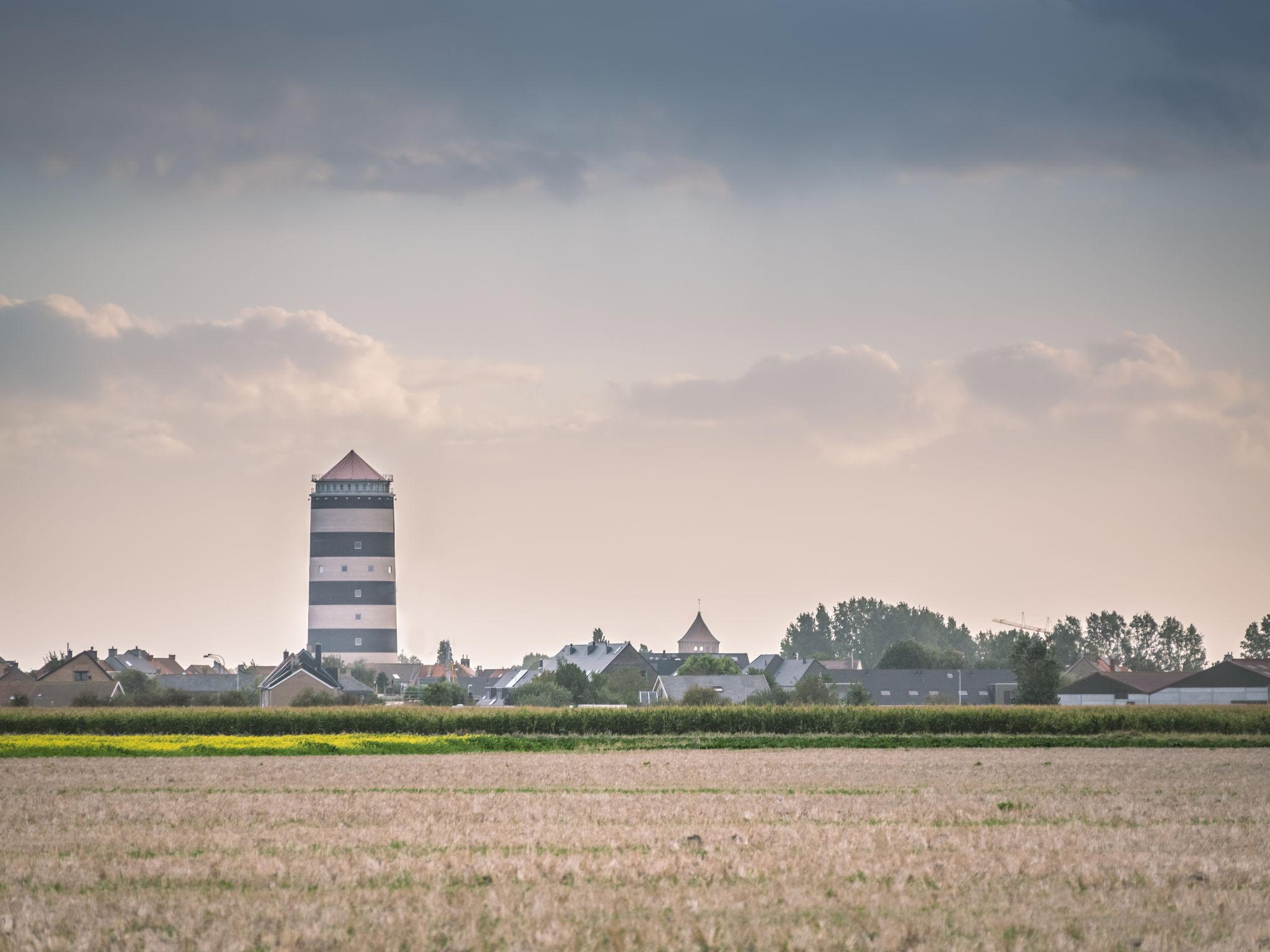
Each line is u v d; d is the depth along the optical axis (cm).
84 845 8506
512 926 6006
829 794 11931
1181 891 6831
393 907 6425
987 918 6191
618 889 6862
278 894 6750
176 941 5784
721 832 8962
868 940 5772
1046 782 13200
